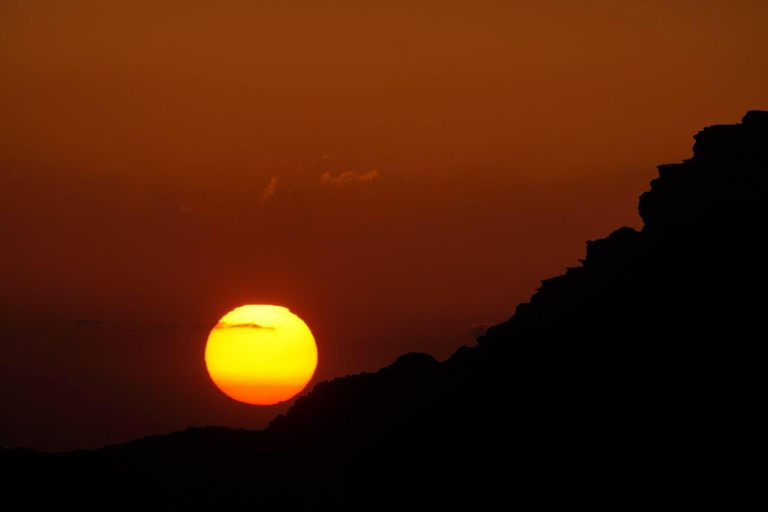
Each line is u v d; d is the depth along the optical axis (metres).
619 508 190.25
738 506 175.50
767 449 185.50
